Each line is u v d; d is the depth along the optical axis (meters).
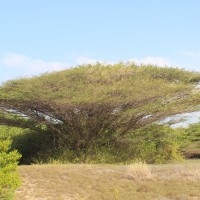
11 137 31.69
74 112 27.80
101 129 29.11
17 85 26.84
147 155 29.44
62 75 26.52
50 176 18.02
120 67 28.14
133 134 30.67
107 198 15.29
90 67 27.61
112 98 26.66
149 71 29.05
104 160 27.70
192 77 30.45
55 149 28.78
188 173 18.64
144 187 16.48
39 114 29.23
